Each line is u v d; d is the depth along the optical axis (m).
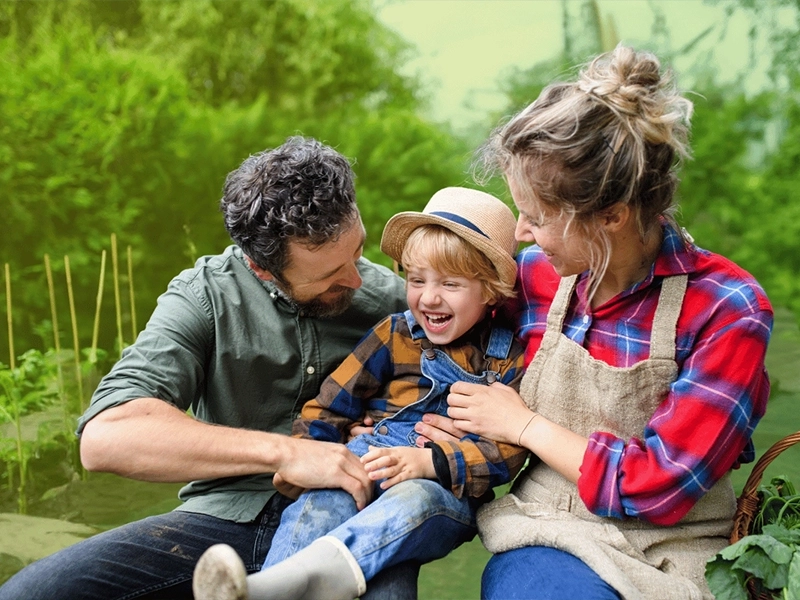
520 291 2.30
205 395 2.44
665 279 1.98
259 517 2.39
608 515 1.95
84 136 7.12
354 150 8.09
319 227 2.15
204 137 7.74
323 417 2.35
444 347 2.36
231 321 2.40
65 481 4.68
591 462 1.95
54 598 2.11
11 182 6.94
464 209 2.26
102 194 7.29
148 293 7.39
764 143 8.14
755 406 2.03
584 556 1.91
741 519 2.00
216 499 2.40
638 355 1.99
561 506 2.08
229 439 2.13
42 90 7.16
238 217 2.22
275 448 2.13
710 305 1.93
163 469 2.10
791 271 7.40
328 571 1.84
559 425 2.09
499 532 2.07
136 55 8.00
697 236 7.64
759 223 7.54
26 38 8.08
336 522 2.08
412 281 2.30
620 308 2.04
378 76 9.27
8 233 7.01
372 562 1.90
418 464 2.14
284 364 2.44
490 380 2.30
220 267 2.47
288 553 2.04
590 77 1.83
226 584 1.60
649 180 1.81
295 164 2.19
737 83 8.90
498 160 1.97
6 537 3.96
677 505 1.89
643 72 1.79
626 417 2.00
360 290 2.59
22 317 6.95
